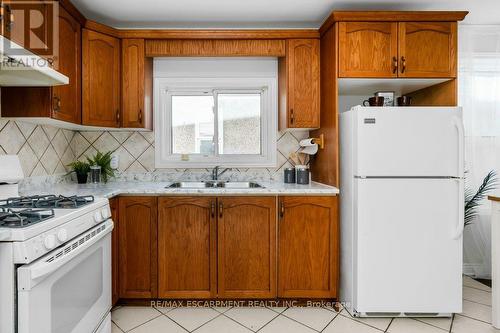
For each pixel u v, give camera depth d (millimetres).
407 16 2141
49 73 1512
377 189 1953
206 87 2773
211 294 2131
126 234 2121
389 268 1965
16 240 1021
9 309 1020
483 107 2656
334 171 2195
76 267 1374
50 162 2303
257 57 2674
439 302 1969
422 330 1892
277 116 2756
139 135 2730
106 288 1724
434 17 2150
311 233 2139
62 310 1259
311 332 1871
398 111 1946
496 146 2650
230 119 2816
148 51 2418
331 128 2232
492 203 1887
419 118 1943
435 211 1954
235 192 2100
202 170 2771
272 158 2770
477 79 2664
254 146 2830
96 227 1562
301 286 2145
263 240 2133
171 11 2281
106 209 1685
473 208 2676
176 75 2717
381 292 1973
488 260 2691
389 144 1946
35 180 2113
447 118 1947
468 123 2643
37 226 1088
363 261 1966
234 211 2121
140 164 2736
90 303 1524
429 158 1947
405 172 1946
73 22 2047
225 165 2762
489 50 2645
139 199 2117
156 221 2119
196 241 2125
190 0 2123
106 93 2305
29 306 1035
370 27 2152
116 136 2721
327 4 2193
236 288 2137
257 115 2824
